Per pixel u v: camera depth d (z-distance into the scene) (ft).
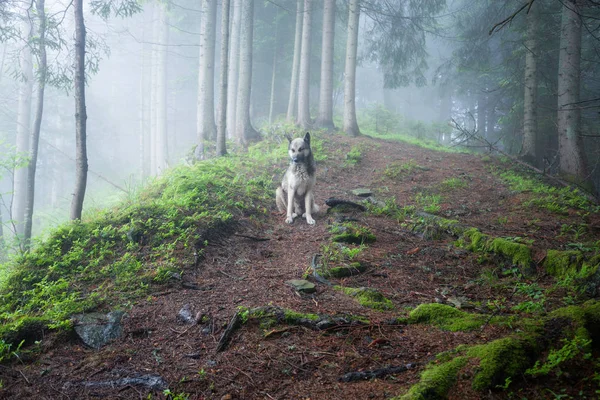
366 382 10.10
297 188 25.38
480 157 52.26
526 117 51.83
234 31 71.10
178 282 16.42
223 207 24.38
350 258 18.85
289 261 19.31
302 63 60.49
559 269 17.06
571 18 43.06
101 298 15.05
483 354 10.18
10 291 16.30
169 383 10.52
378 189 34.81
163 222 21.09
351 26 58.13
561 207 28.73
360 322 13.03
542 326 11.52
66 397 10.25
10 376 11.08
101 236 19.93
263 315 13.19
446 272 18.20
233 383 10.40
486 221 25.84
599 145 46.01
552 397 9.09
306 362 11.09
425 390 9.09
